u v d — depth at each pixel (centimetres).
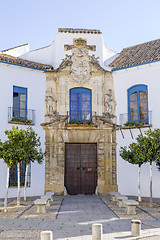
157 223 1020
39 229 928
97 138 1859
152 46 2036
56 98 1884
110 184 1828
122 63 1928
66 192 1811
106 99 1905
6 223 1006
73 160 1862
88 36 1945
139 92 1839
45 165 1816
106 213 1205
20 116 1791
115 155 1866
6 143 1248
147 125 1739
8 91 1747
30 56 2103
